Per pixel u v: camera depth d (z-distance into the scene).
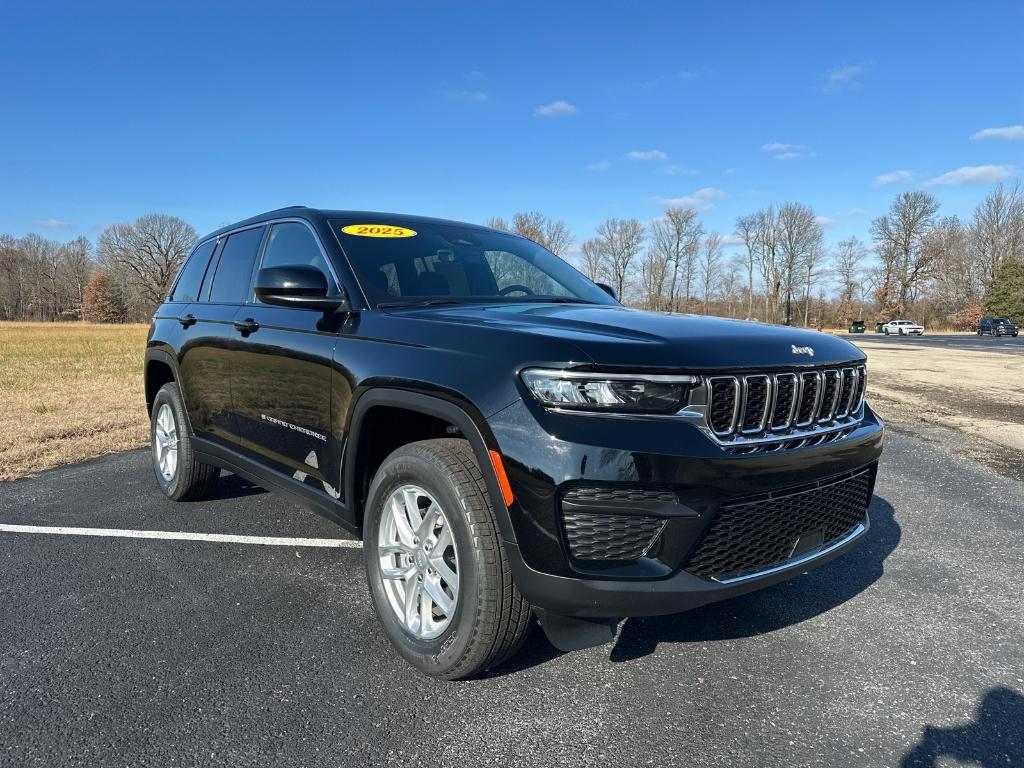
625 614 2.03
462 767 1.96
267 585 3.24
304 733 2.10
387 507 2.58
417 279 3.13
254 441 3.50
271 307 3.39
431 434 2.69
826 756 2.03
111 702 2.25
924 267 79.75
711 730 2.15
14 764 1.94
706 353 2.13
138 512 4.37
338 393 2.75
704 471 2.01
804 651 2.67
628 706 2.27
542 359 2.06
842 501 2.53
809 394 2.38
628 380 2.01
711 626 2.87
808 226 78.88
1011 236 77.44
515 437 2.04
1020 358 22.98
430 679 2.41
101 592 3.14
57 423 7.57
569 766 1.97
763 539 2.22
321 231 3.28
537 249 4.10
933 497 4.98
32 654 2.57
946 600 3.17
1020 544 3.96
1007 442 7.11
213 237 4.51
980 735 2.15
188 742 2.05
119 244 99.69
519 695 2.33
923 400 10.63
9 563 3.49
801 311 80.69
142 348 24.91
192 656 2.56
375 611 2.69
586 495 1.99
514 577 2.10
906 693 2.38
